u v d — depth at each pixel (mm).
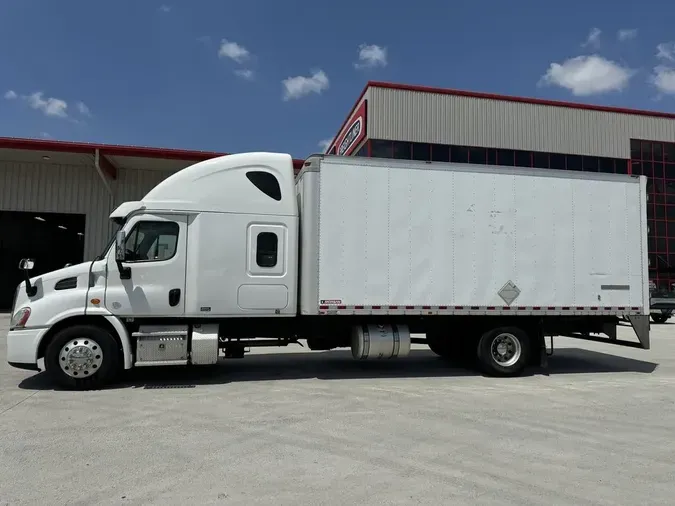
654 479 4309
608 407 6812
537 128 30219
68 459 4652
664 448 5133
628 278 9273
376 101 27781
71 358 7508
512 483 4188
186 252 7992
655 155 32688
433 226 8648
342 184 8414
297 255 8445
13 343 7434
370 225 8453
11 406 6586
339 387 7934
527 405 6871
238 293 8102
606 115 31656
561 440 5359
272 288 8227
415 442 5227
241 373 9125
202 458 4699
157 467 4465
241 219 8195
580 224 9156
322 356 11359
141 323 8023
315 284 8234
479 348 8984
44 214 25219
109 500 3785
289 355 11516
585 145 31078
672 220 32969
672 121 32969
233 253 8117
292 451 4914
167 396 7207
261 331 8695
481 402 7016
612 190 9328
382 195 8523
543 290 8938
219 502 3762
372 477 4281
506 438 5398
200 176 8180
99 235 24422
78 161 23703
